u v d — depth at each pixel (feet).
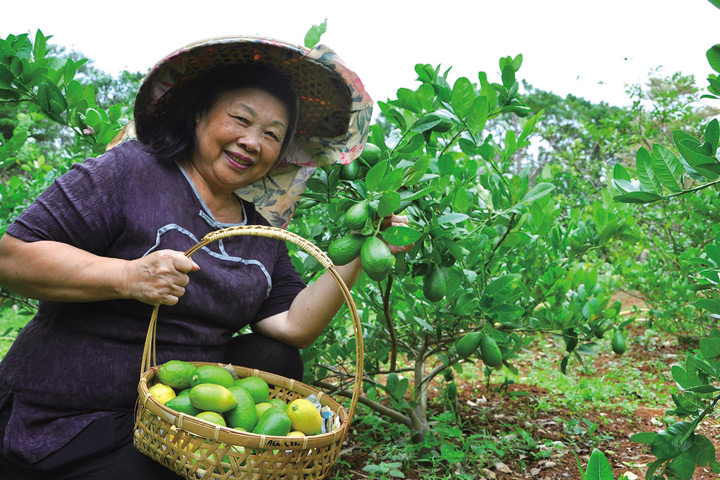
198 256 6.56
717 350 5.86
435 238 7.55
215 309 6.67
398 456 9.21
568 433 10.70
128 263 5.71
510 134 8.61
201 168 6.79
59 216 5.93
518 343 10.39
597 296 10.36
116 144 7.16
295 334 7.38
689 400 6.22
